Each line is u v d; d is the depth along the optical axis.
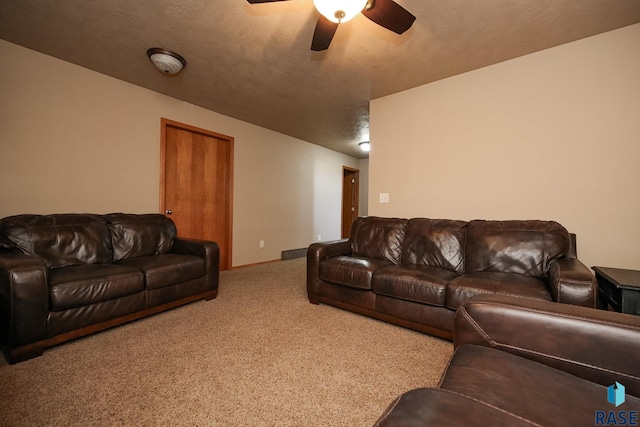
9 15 1.99
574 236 2.10
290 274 3.90
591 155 2.20
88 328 1.88
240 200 4.32
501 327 0.95
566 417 0.62
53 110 2.55
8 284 1.56
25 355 1.61
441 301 1.91
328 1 1.44
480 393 0.70
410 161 3.13
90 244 2.36
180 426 1.15
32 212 2.45
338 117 4.14
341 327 2.16
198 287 2.63
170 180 3.53
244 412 1.24
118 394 1.34
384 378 1.51
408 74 2.80
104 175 2.88
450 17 1.95
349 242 3.00
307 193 5.62
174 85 3.12
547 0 1.79
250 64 2.64
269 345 1.86
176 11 1.94
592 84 2.19
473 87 2.72
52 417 1.18
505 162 2.56
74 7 1.91
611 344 0.79
